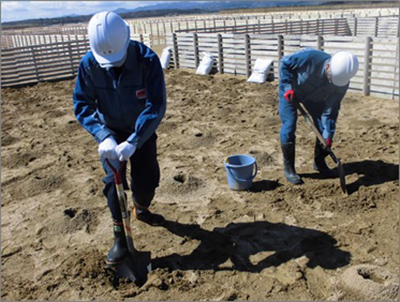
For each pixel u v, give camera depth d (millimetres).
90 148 6754
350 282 3096
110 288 3262
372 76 8969
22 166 6098
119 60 3051
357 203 4324
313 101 4891
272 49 11109
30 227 4297
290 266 3402
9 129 8188
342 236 3777
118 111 3365
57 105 10133
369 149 5902
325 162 5203
